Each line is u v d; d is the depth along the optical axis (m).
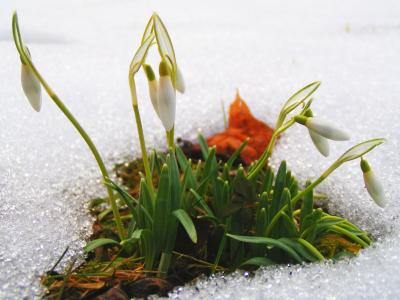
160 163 0.32
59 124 0.35
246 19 0.62
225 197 0.25
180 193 0.24
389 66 0.44
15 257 0.24
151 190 0.25
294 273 0.23
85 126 0.35
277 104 0.38
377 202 0.22
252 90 0.40
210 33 0.55
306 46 0.50
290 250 0.23
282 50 0.49
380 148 0.32
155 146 0.34
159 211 0.23
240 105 0.38
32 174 0.30
